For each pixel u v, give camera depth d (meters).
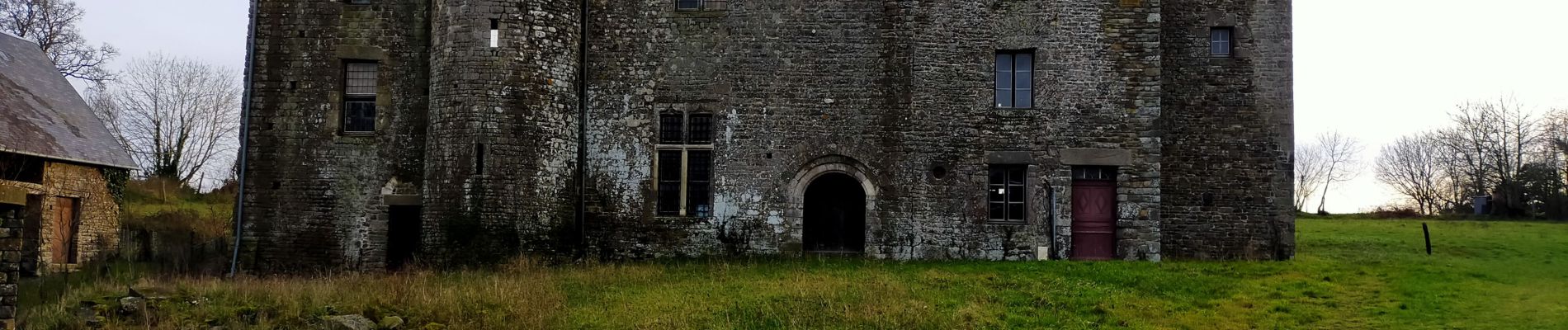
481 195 19.12
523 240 19.19
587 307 14.49
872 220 20.06
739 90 20.36
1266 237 21.02
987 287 15.99
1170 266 18.33
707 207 20.42
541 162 19.55
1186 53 21.42
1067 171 19.97
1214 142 21.23
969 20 20.25
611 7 20.66
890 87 20.22
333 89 20.86
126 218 30.27
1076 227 20.14
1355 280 16.95
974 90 20.12
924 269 17.97
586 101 20.52
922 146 20.11
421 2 20.94
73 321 13.27
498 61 19.38
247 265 20.59
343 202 20.69
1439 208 55.62
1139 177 19.88
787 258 19.75
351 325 13.12
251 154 20.89
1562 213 43.00
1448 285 16.50
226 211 35.03
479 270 18.38
